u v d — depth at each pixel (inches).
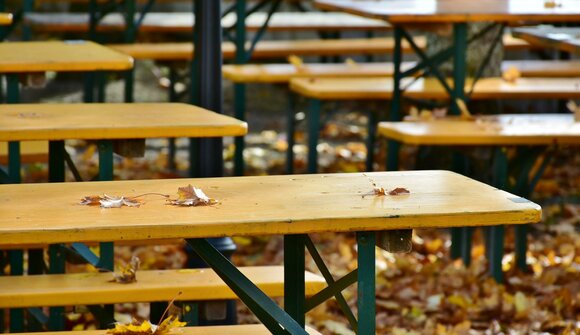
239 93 415.2
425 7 365.4
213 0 248.4
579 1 376.8
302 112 553.9
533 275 307.3
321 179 179.3
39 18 490.6
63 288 195.6
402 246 156.2
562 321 262.5
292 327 157.5
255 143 495.8
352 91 379.2
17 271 234.2
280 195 166.2
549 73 437.1
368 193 166.9
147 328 170.6
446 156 389.7
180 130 211.6
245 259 325.4
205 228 147.3
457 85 349.4
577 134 306.3
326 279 168.2
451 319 267.0
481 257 325.4
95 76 487.5
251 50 449.1
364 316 157.2
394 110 368.5
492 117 343.0
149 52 441.1
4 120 218.1
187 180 179.5
